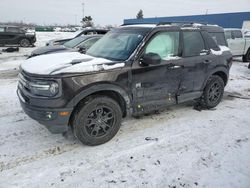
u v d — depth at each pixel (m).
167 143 3.61
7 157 3.16
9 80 7.32
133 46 3.73
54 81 3.00
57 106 3.05
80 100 3.24
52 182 2.71
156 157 3.23
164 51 4.01
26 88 3.29
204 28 4.78
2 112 4.68
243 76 8.68
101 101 3.37
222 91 5.19
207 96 4.91
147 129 4.05
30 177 2.79
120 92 3.53
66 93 3.05
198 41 4.58
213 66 4.79
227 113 4.88
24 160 3.11
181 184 2.72
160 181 2.76
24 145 3.48
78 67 3.19
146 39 3.77
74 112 3.27
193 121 4.42
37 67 3.29
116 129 3.63
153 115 4.66
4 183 2.67
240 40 11.84
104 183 2.71
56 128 3.18
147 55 3.59
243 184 2.74
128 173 2.89
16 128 4.00
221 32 5.17
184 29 4.35
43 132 3.88
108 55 3.86
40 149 3.38
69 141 3.62
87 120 3.34
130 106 3.73
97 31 11.05
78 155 3.25
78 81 3.11
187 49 4.35
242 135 3.91
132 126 4.16
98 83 3.27
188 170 2.97
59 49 7.71
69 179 2.77
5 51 15.89
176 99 4.38
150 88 3.87
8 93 5.92
